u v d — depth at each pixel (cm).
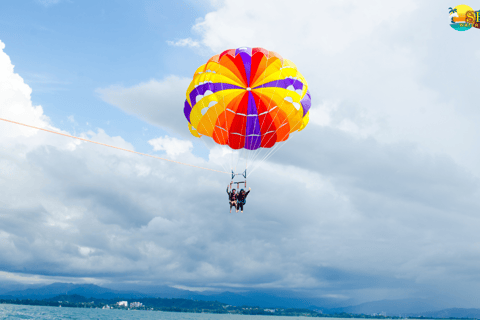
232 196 2416
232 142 2758
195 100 2539
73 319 9925
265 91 2506
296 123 2614
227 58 2531
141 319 12988
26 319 8838
